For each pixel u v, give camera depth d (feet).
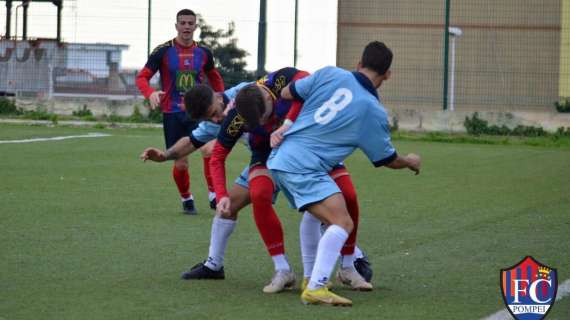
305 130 27.14
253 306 26.94
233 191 29.99
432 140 92.94
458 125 98.48
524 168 67.56
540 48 104.17
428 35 107.96
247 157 72.13
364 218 43.73
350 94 26.91
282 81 28.48
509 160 73.56
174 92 48.08
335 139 26.96
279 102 28.32
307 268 28.94
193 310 26.32
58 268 31.73
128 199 48.60
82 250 34.99
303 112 27.35
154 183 55.21
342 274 29.45
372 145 27.22
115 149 75.31
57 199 47.85
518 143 91.25
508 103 104.42
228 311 26.30
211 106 29.37
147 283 29.76
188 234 38.88
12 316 25.34
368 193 52.65
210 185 45.70
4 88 111.86
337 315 25.95
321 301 27.09
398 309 26.73
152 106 46.37
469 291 29.14
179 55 47.96
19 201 46.80
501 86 104.73
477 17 105.50
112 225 40.57
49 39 111.34
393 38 108.68
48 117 106.42
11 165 62.59
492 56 105.29
